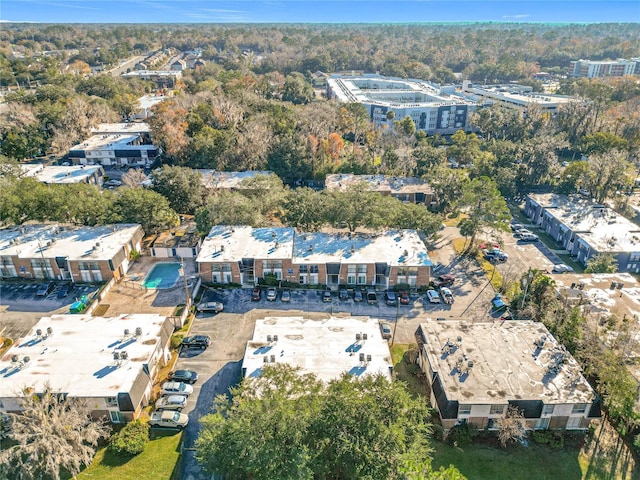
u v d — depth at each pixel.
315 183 116.75
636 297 63.12
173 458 43.19
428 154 112.81
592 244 79.25
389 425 36.78
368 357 49.16
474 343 52.53
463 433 45.22
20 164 114.88
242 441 35.00
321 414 36.72
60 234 76.25
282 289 70.44
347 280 70.88
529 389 45.97
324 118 139.50
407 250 72.56
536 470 43.19
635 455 44.97
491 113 152.00
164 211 83.44
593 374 50.47
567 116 147.50
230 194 84.31
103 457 43.31
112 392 45.03
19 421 39.47
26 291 68.69
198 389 51.25
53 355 49.81
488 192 80.69
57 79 187.75
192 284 70.44
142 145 130.38
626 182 104.69
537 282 63.78
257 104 147.50
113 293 68.69
